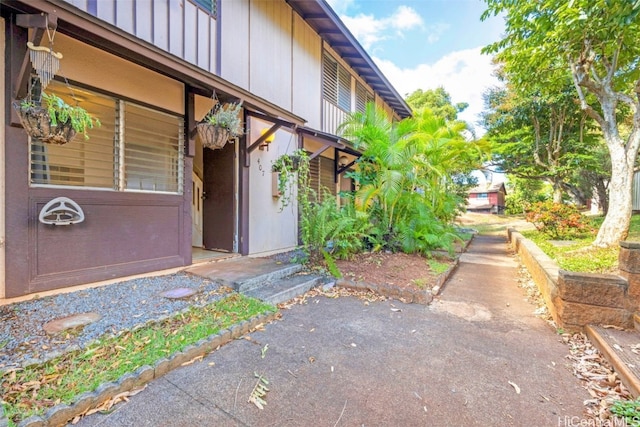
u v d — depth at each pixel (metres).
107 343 2.33
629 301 2.89
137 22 3.72
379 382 2.15
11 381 1.86
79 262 3.27
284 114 4.84
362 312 3.48
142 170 3.88
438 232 6.32
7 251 2.79
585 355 2.56
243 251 5.39
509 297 4.18
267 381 2.11
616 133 6.00
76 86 3.23
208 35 4.68
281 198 6.25
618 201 5.94
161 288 3.52
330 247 5.19
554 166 12.15
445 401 1.96
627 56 5.90
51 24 2.33
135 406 1.82
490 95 14.41
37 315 2.64
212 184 5.69
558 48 5.72
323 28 7.47
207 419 1.74
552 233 8.06
